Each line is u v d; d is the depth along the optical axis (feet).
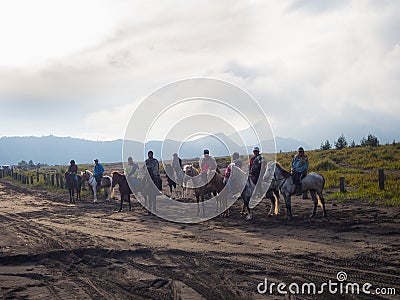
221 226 48.14
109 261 33.88
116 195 90.38
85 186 107.76
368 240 37.06
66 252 36.70
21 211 69.21
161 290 26.27
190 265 31.55
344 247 34.94
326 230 42.42
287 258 32.27
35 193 105.70
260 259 32.32
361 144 163.22
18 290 27.30
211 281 27.53
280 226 46.29
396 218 46.21
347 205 57.57
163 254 35.12
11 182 158.71
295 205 61.98
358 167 104.37
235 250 35.50
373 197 60.75
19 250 38.47
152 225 50.75
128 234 45.01
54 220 57.88
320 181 49.85
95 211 66.39
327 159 114.01
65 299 25.23
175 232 45.50
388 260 30.48
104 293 26.17
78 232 47.11
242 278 27.84
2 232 49.16
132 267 31.81
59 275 30.58
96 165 82.02
